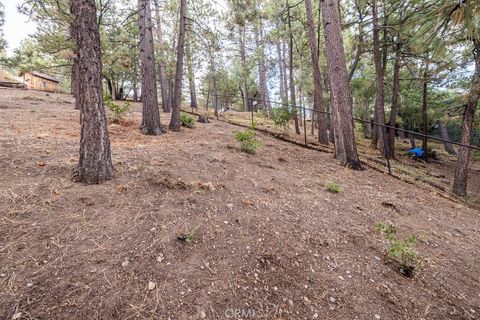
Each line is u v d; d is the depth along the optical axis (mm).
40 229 2574
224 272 2453
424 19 3668
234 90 24781
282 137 10852
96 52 3469
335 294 2492
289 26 12320
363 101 19500
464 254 3645
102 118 3582
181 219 3070
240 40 16625
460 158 9164
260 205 3785
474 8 3047
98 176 3525
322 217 3869
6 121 6613
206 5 12719
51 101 13156
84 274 2170
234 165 5398
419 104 18359
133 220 2902
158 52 14133
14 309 1821
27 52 14086
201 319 1993
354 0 11844
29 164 3766
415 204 5355
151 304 2035
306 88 14180
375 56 12922
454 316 2504
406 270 2955
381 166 9156
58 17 9508
